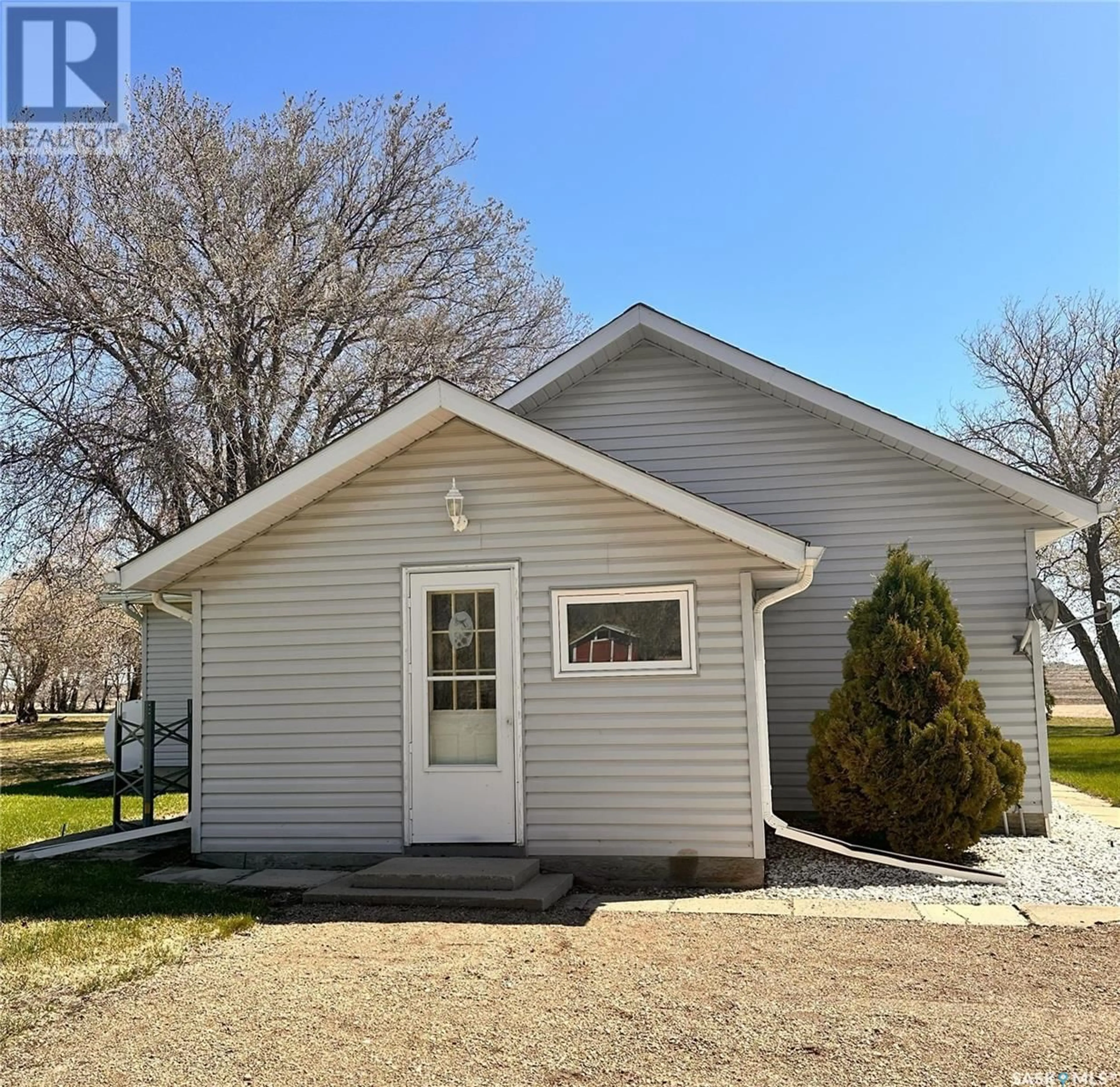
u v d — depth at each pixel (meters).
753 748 8.30
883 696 9.04
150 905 7.56
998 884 8.16
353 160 20.88
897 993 5.38
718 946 6.36
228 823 9.20
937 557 10.95
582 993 5.42
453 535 9.02
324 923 7.11
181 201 18.55
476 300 21.39
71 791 17.06
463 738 8.90
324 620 9.20
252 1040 4.79
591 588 8.70
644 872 8.36
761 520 11.38
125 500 17.41
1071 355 27.69
